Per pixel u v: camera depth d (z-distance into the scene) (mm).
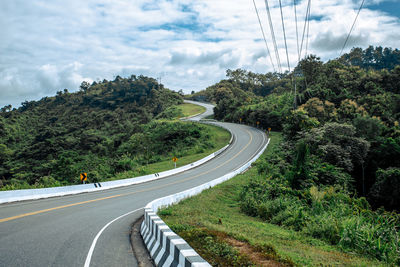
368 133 40312
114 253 7156
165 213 12898
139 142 69812
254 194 18672
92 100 166250
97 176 39812
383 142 36156
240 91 159000
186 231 8711
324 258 7602
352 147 33344
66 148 84125
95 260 6496
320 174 25812
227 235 8695
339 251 9141
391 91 75562
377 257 8688
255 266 5789
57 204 16203
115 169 44625
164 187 26312
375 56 189250
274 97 104562
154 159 56719
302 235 11273
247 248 7309
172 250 5703
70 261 6320
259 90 185250
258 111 82062
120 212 14344
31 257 6438
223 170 37250
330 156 31531
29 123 146250
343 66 93250
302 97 75500
